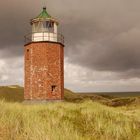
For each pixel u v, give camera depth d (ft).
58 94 106.01
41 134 29.99
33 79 105.40
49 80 104.32
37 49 106.11
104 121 53.16
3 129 32.07
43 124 36.17
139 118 63.62
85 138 37.24
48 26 110.01
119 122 53.88
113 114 63.62
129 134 43.62
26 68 110.01
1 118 35.88
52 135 30.35
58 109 63.77
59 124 41.29
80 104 79.10
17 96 196.85
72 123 48.34
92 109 66.18
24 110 51.88
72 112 60.49
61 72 109.60
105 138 41.22
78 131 42.80
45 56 105.09
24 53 113.60
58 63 107.86
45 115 51.26
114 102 171.83
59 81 107.24
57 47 108.47
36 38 108.88
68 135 32.32
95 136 42.09
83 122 50.90
